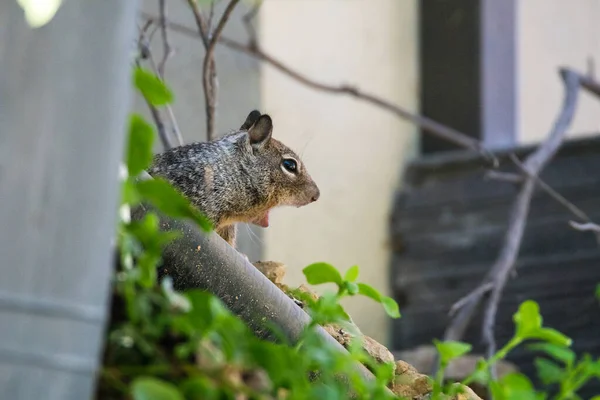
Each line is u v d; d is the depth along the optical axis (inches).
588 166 685.3
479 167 727.1
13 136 160.4
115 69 166.6
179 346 171.3
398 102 768.3
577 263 669.3
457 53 770.8
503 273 494.9
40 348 156.4
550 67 813.9
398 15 773.9
